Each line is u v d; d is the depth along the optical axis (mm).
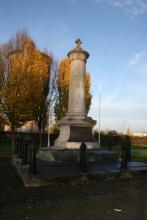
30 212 6445
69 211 6562
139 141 55344
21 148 15367
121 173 10789
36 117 29906
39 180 9406
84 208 6824
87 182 9938
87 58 16109
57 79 32906
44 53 31672
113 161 13602
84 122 14500
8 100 22688
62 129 15227
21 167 12109
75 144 14055
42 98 28172
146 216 6242
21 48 27141
